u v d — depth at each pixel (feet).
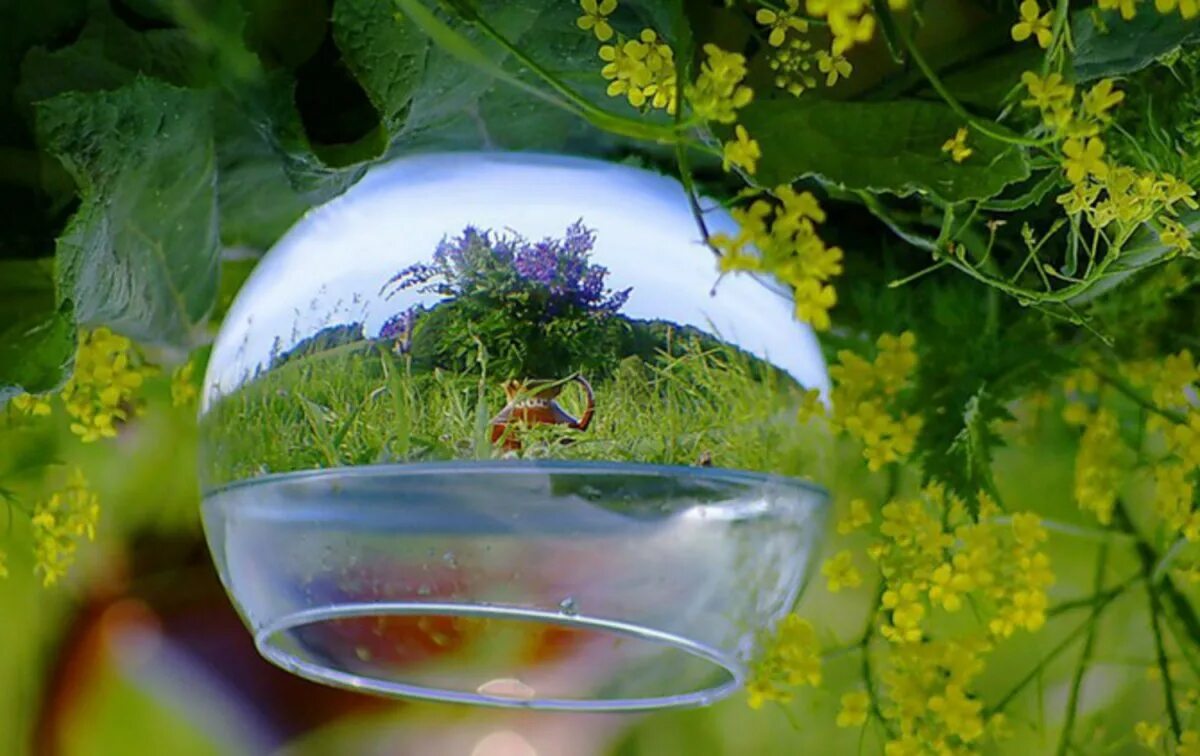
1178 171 1.28
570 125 1.35
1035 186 1.26
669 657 1.35
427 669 1.37
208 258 1.41
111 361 1.35
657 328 1.24
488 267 1.24
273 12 1.23
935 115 1.22
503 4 1.22
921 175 1.21
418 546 1.21
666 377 1.23
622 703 1.41
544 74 1.14
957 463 1.38
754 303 1.27
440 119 1.31
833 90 1.25
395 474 1.21
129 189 1.29
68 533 1.43
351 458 1.22
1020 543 1.33
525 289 1.23
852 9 1.08
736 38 1.25
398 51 1.22
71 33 1.23
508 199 1.26
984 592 1.36
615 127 1.14
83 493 1.44
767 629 1.32
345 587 1.24
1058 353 1.46
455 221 1.25
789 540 1.29
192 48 1.24
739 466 1.25
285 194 1.40
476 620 1.35
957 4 1.24
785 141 1.21
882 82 1.24
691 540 1.23
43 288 1.24
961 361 1.43
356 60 1.21
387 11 1.20
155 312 1.42
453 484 1.21
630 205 1.27
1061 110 1.16
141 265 1.36
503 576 1.22
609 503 1.21
